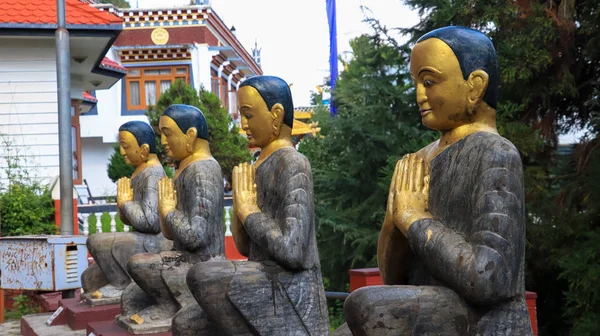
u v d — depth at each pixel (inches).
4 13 599.2
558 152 414.6
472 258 134.7
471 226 139.1
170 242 331.9
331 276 473.4
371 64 463.2
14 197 547.8
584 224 350.3
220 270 199.2
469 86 145.4
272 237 198.7
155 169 335.3
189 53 1019.9
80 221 627.2
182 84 738.8
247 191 210.8
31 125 634.8
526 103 370.9
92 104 920.9
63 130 474.6
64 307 349.4
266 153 215.0
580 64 377.4
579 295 329.7
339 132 462.6
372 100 458.3
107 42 630.5
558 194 367.2
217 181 267.7
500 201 136.5
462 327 139.4
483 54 145.9
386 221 153.2
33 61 636.7
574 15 368.8
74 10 617.9
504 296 136.2
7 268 414.6
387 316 135.9
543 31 356.5
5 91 632.4
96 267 351.3
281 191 202.7
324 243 467.2
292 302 202.8
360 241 434.0
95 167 1085.8
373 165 460.4
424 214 146.9
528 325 142.3
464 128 149.5
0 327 425.7
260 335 199.9
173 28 1003.9
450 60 145.6
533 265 376.8
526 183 361.4
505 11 367.2
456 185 144.1
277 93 213.2
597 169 340.2
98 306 328.8
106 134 1049.5
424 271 151.4
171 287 262.5
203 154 275.0
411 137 441.7
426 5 433.1
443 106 147.8
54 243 390.3
